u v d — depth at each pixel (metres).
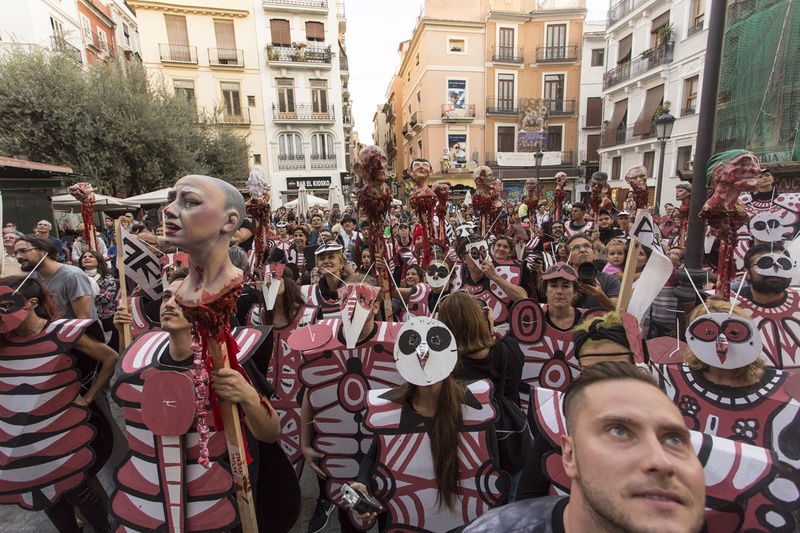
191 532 1.66
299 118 25.09
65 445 2.19
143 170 15.43
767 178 3.70
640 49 19.69
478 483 1.70
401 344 1.70
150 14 22.52
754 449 1.30
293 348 2.32
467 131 28.42
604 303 2.94
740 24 10.30
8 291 2.02
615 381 0.96
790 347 2.14
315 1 24.67
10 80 12.62
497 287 3.77
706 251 4.43
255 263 3.78
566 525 1.02
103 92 14.36
